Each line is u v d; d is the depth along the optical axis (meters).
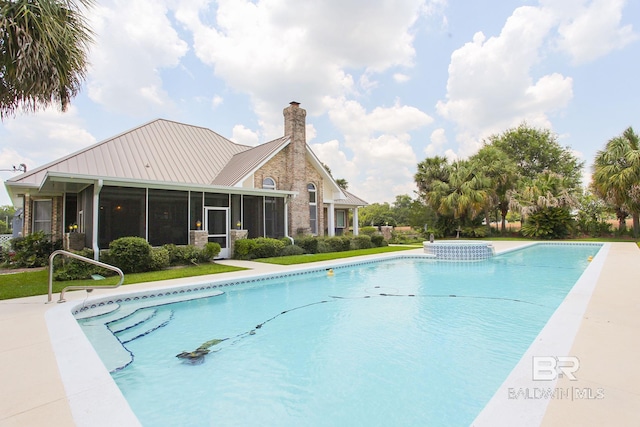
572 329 4.24
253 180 16.78
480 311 6.83
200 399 3.54
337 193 20.95
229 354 4.77
